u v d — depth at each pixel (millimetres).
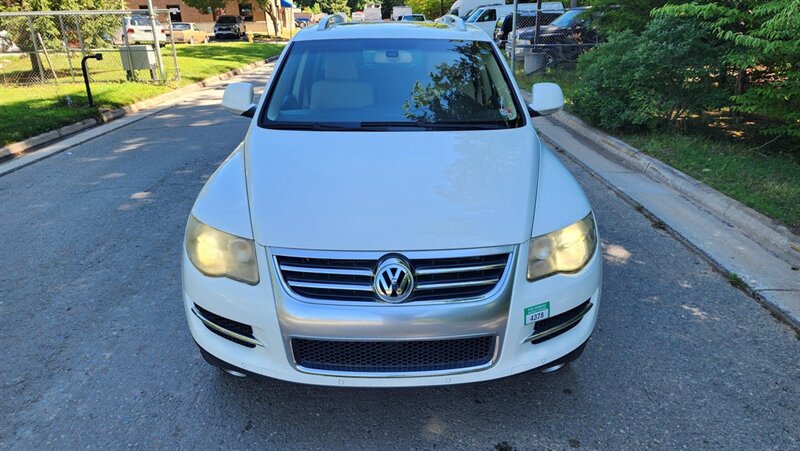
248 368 2395
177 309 3627
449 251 2236
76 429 2584
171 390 2850
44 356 3146
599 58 8320
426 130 3113
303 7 70062
